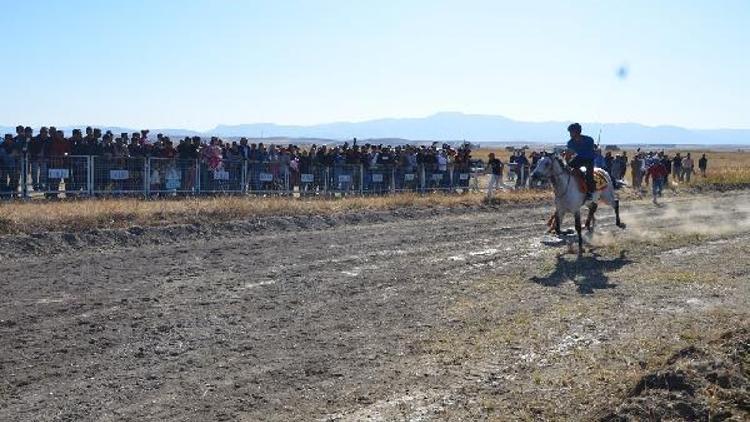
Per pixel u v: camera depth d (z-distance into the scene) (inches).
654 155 1635.1
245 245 677.3
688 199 1354.6
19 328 399.2
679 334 392.5
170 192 914.7
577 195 669.3
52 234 641.6
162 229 708.0
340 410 301.4
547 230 829.2
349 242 711.1
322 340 394.9
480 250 682.2
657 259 637.3
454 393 318.0
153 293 483.5
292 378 338.3
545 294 502.3
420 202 1023.0
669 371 279.7
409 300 483.2
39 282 503.2
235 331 407.5
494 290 514.9
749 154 5521.7
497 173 1128.8
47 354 360.5
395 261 617.6
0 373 333.7
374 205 960.3
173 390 321.4
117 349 371.9
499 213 1034.1
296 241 709.3
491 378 335.9
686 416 255.0
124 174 878.4
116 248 644.1
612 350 368.5
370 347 383.6
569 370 341.4
